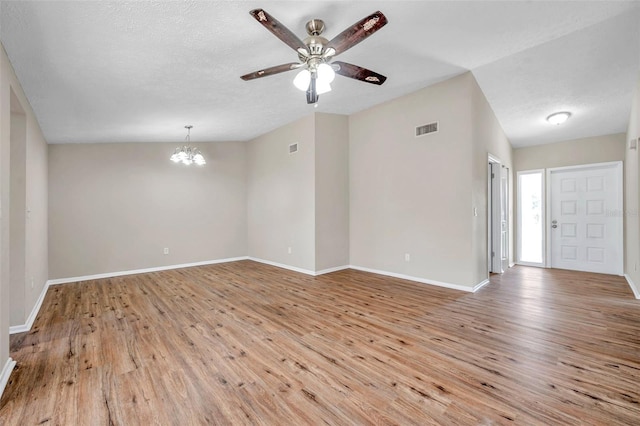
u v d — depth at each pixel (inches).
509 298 147.9
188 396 74.2
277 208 236.5
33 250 140.1
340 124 215.3
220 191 260.8
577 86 157.9
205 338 107.3
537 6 98.5
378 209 200.4
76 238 205.0
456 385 77.1
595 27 113.4
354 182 216.1
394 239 191.5
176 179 242.1
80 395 75.2
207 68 121.6
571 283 177.5
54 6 78.4
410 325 115.9
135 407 70.4
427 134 171.6
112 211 217.6
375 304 141.3
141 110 160.4
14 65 103.3
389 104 191.3
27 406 71.2
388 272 195.6
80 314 134.3
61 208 200.8
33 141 144.1
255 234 263.4
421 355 92.7
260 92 152.2
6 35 87.1
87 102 142.0
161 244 235.0
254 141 261.4
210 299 154.2
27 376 84.0
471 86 152.5
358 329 113.0
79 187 207.2
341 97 178.1
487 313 127.6
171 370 86.4
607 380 78.5
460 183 158.7
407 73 149.2
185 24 92.6
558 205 223.9
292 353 95.3
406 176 183.5
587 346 97.2
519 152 242.4
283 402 71.5
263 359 91.8
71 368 88.1
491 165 204.2
